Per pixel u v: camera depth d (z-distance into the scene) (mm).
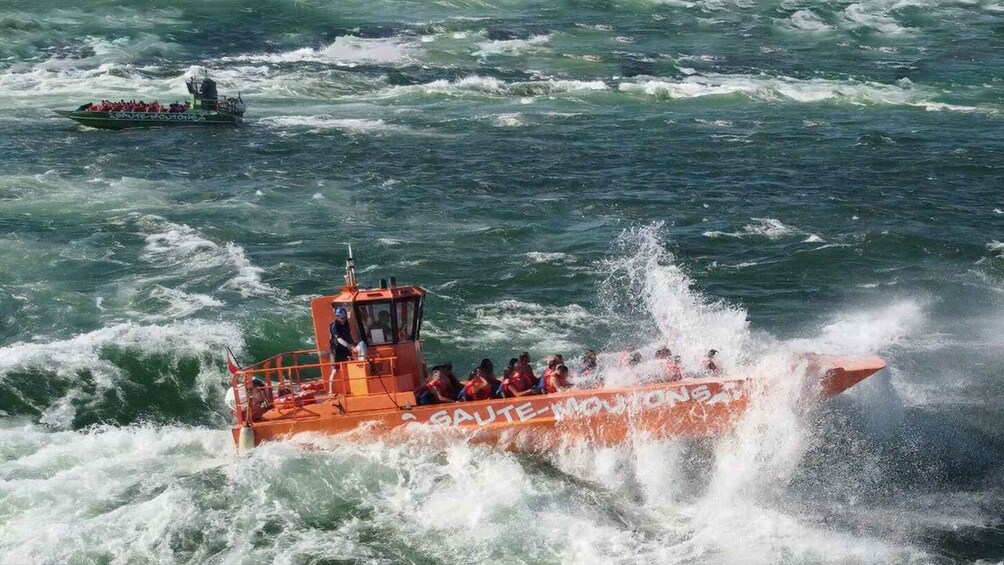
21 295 41062
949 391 31766
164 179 59938
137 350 34969
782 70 93312
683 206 55375
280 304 40688
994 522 24219
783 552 22969
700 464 25641
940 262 46906
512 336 37906
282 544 23062
